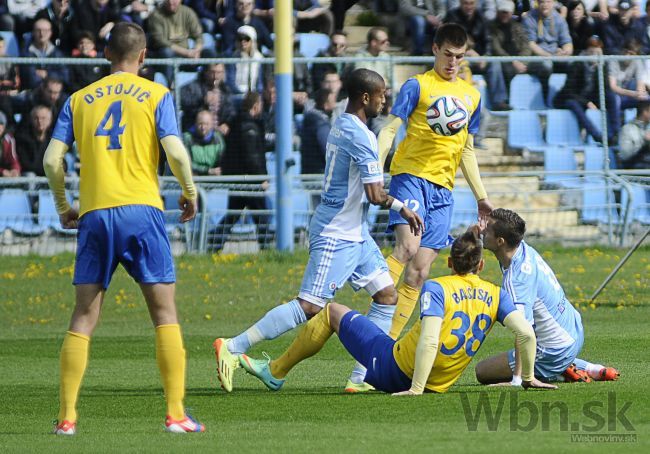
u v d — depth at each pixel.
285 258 51.81
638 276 48.28
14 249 54.19
